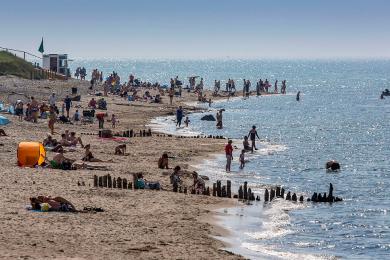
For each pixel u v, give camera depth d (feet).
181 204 263.70
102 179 282.56
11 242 180.24
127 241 195.93
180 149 437.17
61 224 208.03
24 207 227.61
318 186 362.94
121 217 229.45
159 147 438.81
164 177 319.47
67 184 279.49
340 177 397.19
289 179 378.32
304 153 492.13
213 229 229.86
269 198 296.51
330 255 217.56
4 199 238.27
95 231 203.82
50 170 311.27
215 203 273.95
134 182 286.05
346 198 325.83
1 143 381.40
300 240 232.94
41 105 552.82
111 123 564.71
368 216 281.74
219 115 618.85
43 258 165.89
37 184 273.33
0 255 164.55
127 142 450.30
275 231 239.91
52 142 382.42
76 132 476.13
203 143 479.82
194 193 288.92
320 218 270.26
